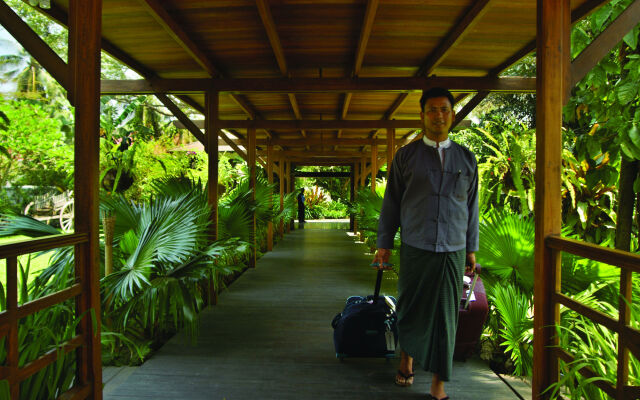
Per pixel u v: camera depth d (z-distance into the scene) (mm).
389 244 2219
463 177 2018
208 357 2727
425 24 3150
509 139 4648
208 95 4188
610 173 3293
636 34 2734
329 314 3738
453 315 2000
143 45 3549
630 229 3047
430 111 2008
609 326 1484
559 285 1802
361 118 6812
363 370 2521
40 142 7477
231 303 4121
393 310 2553
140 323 3152
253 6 2889
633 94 2736
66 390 1830
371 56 3861
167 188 4078
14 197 8305
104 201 3191
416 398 2176
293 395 2209
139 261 2668
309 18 3061
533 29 3236
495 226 2959
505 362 2791
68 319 1989
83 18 1857
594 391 1798
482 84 4121
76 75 1852
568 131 4062
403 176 2094
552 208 1803
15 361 1503
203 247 3238
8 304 1469
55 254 2469
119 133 8547
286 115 6617
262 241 7660
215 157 4219
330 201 21859
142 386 2318
